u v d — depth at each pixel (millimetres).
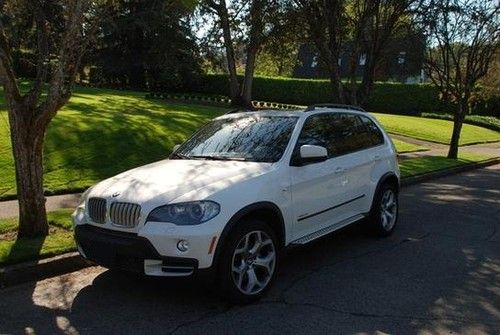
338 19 14172
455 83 19078
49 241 6301
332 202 6328
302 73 57344
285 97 45656
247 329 4453
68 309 4848
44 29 6547
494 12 17922
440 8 16078
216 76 46750
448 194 12031
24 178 6445
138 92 38344
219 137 6348
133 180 5258
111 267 4871
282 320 4645
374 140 7609
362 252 6848
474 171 17328
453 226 8531
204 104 31094
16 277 5477
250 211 4988
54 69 6457
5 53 6020
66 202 8844
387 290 5441
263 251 5258
